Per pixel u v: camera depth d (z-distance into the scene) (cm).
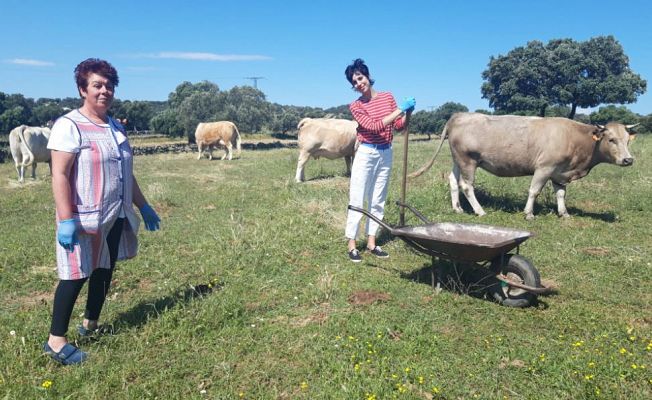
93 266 369
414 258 611
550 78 5512
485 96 5994
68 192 345
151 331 411
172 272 571
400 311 452
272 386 342
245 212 891
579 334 407
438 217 809
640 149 1703
